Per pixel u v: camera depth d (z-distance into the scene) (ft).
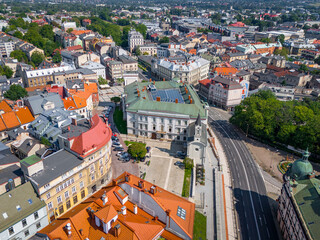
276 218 352.08
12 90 608.19
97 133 366.22
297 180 321.11
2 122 472.03
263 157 491.31
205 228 327.47
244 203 375.86
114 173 415.23
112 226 231.71
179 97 568.41
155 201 249.75
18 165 345.51
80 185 342.23
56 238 221.46
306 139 480.23
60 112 451.53
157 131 512.63
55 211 313.53
